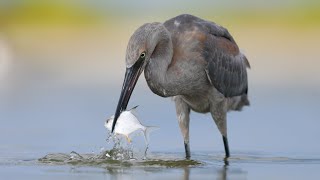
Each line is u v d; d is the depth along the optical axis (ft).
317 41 97.60
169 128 49.42
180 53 38.29
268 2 124.57
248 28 109.60
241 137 46.96
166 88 37.81
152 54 37.11
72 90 66.28
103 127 49.67
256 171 35.12
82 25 113.91
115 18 118.32
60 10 119.65
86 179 32.22
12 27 110.52
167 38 37.01
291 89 67.15
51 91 65.67
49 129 48.98
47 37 103.04
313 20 113.80
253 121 52.75
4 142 44.11
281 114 55.26
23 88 67.41
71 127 49.73
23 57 86.79
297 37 101.55
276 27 110.52
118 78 73.26
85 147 42.55
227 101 42.06
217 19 116.16
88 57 87.15
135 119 35.65
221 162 38.11
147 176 33.06
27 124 50.96
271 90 66.59
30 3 120.06
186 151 40.40
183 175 33.50
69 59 85.61
